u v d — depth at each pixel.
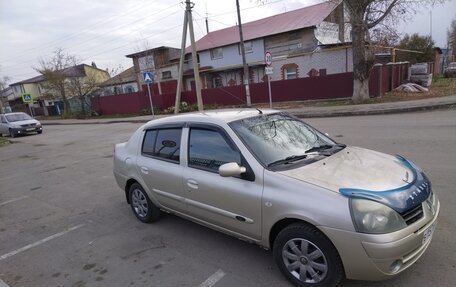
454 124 9.85
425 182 3.14
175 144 4.24
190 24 20.62
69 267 3.95
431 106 13.75
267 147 3.52
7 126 22.56
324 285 2.85
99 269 3.82
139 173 4.78
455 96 16.00
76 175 8.84
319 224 2.74
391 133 9.57
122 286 3.43
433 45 34.69
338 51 23.73
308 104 20.62
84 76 54.44
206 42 37.81
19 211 6.31
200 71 34.72
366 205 2.64
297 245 3.00
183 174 4.00
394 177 3.00
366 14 17.23
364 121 12.64
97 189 7.22
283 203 2.97
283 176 3.09
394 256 2.59
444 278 2.99
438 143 7.73
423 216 2.80
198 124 3.97
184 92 29.64
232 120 3.78
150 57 42.06
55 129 26.31
